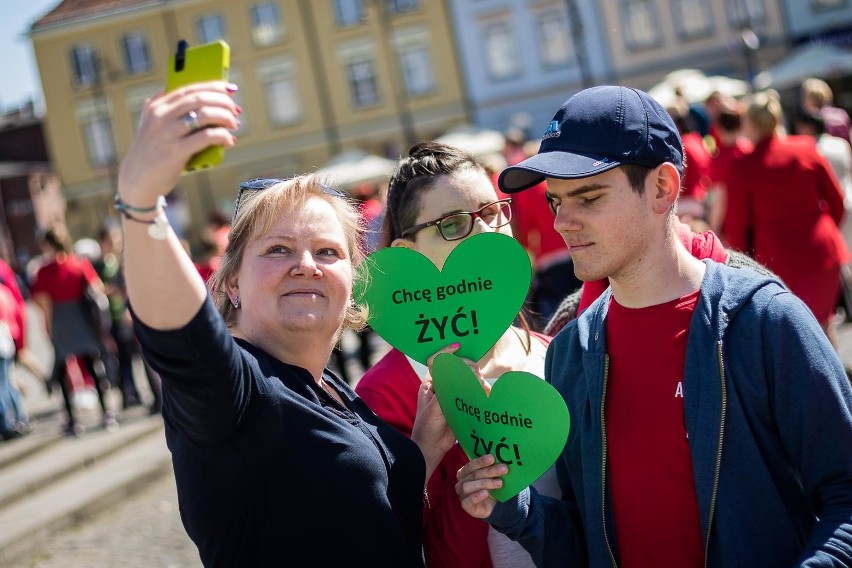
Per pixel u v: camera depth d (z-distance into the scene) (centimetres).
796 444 190
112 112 3950
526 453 206
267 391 189
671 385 198
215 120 153
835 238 530
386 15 3738
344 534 192
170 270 163
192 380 170
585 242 198
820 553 178
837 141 766
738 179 532
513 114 3731
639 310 204
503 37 3709
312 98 3825
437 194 267
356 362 1090
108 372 1068
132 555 562
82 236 4009
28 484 723
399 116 3791
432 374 221
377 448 207
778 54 3575
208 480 186
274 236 204
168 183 157
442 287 231
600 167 191
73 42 3931
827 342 193
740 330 193
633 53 3628
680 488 195
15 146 5038
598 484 206
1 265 916
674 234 204
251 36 3819
